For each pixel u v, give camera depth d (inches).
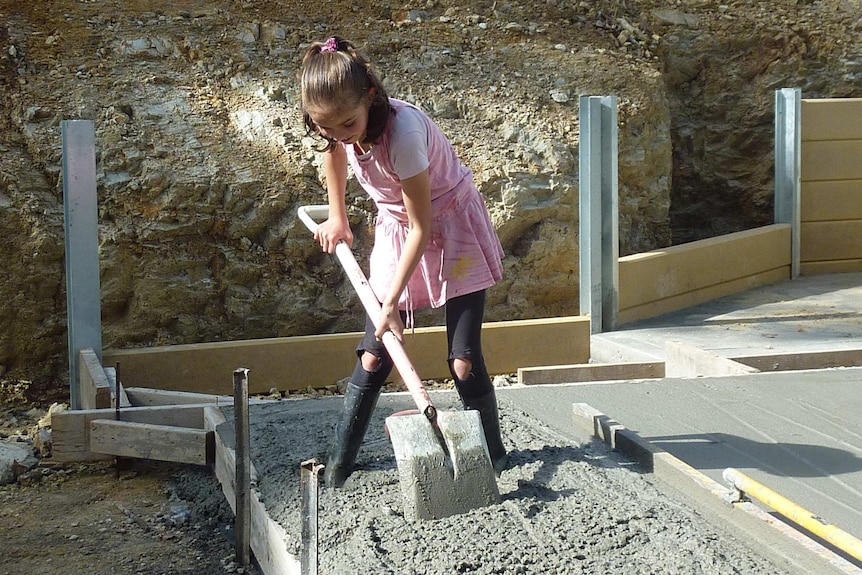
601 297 294.7
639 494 144.8
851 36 438.9
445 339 275.4
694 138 430.3
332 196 148.8
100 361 241.3
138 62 331.0
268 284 299.7
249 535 153.6
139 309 287.4
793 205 379.6
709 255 340.8
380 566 121.4
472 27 390.6
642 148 368.2
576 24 414.0
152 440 190.1
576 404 183.9
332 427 179.0
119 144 296.4
